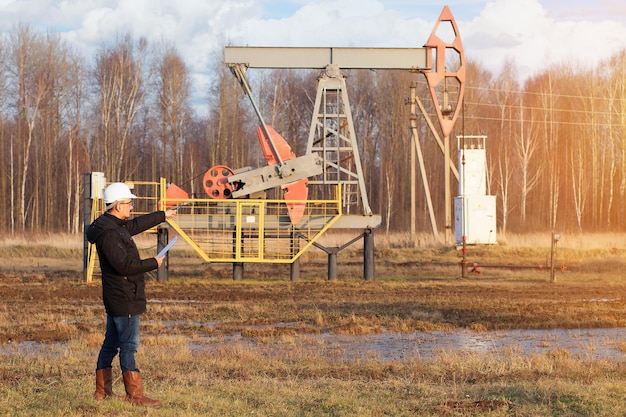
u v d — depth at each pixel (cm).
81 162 6950
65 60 7019
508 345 1656
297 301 2380
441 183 7706
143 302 1025
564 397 1070
